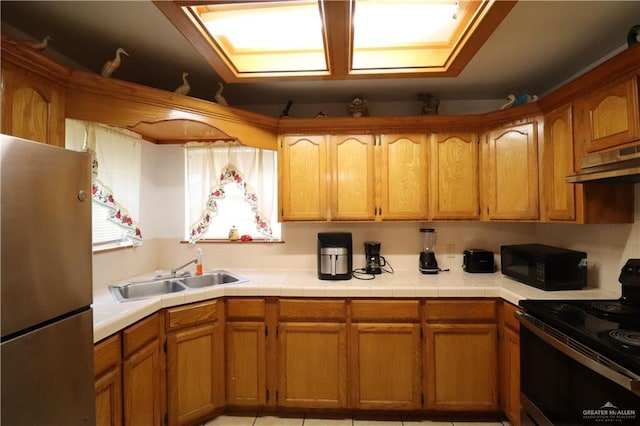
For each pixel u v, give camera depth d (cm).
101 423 142
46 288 96
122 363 156
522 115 214
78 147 191
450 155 236
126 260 237
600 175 147
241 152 260
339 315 207
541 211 206
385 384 205
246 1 123
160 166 271
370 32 160
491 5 126
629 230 176
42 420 95
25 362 90
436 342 204
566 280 194
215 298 208
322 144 241
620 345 112
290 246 270
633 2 144
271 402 210
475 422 204
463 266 257
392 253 265
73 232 107
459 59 166
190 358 196
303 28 156
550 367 143
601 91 160
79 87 167
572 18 156
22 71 137
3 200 84
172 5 123
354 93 248
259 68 184
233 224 274
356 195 239
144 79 224
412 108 264
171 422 188
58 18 157
